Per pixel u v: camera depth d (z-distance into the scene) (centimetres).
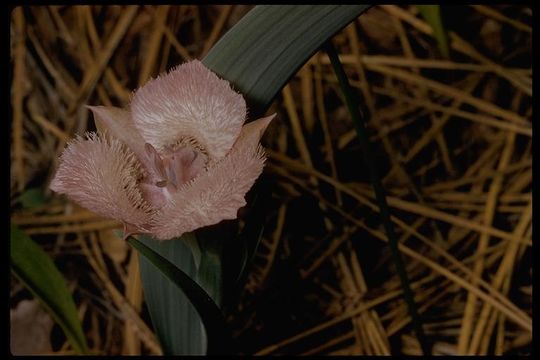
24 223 29
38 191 30
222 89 16
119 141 16
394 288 27
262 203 17
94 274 28
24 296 27
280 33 17
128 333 26
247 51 17
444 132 30
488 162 29
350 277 27
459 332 26
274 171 29
